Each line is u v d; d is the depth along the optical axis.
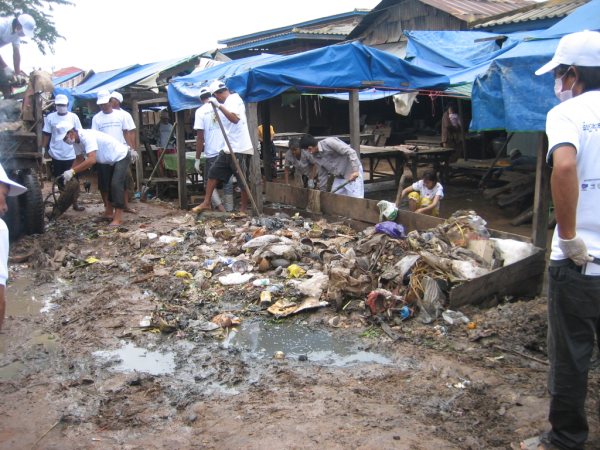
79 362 4.20
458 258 5.14
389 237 5.85
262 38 19.94
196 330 4.71
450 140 13.62
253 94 8.35
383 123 17.19
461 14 13.62
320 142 8.32
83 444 3.15
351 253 5.62
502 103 5.56
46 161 14.30
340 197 7.82
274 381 3.81
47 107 10.01
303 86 8.49
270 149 11.89
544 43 5.65
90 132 8.43
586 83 2.69
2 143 7.30
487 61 10.88
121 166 8.57
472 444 3.00
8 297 5.71
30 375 4.02
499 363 3.94
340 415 3.33
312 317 4.89
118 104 10.37
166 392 3.71
